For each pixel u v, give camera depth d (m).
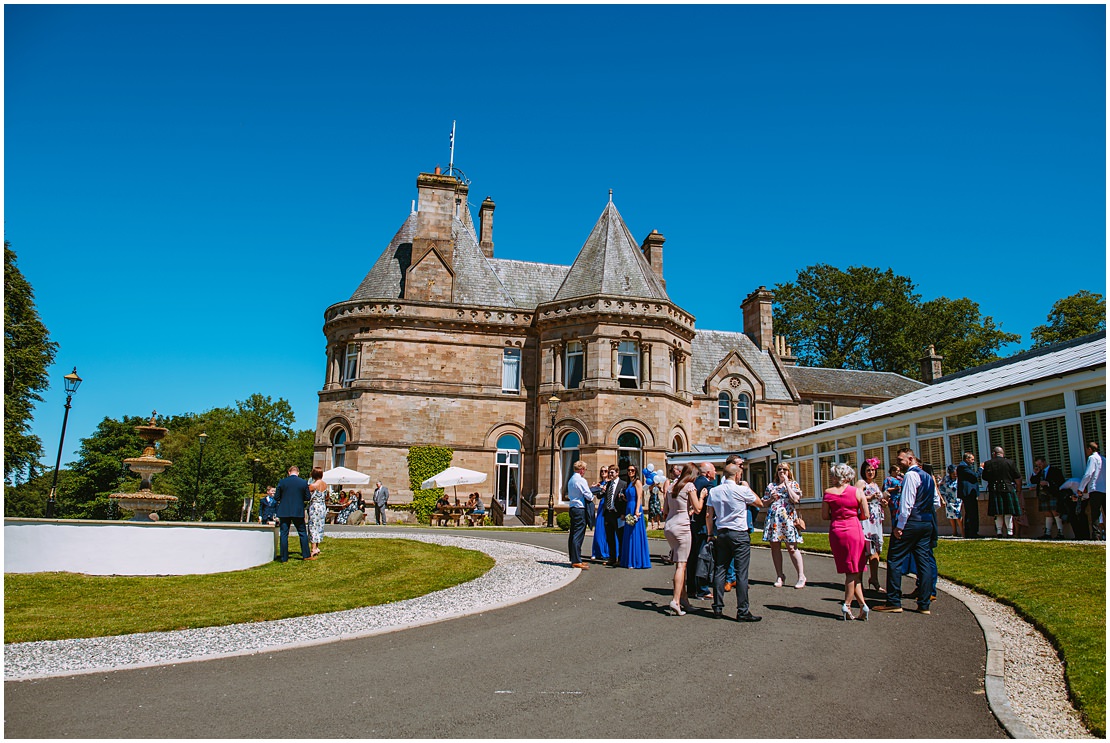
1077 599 9.59
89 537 14.12
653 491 20.88
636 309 33.44
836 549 9.73
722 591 9.83
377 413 33.84
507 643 8.39
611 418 32.22
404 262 37.34
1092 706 6.04
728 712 6.09
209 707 6.20
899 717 6.01
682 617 9.79
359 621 9.85
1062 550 12.76
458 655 7.88
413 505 33.16
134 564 14.10
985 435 18.50
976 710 6.20
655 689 6.69
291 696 6.49
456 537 20.50
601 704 6.28
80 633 9.24
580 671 7.26
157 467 20.52
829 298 65.06
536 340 36.00
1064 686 6.82
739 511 9.80
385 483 33.34
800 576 12.17
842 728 5.75
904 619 9.61
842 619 9.65
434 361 34.84
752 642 8.41
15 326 36.81
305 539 15.69
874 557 11.65
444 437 34.25
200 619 10.03
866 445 23.81
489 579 13.30
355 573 13.90
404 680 6.96
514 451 35.09
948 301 62.25
